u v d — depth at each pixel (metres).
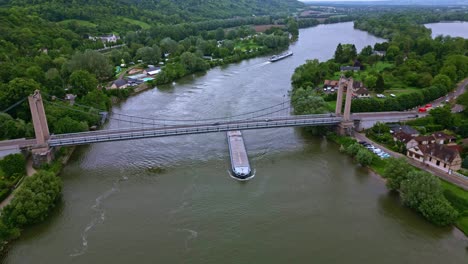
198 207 83.12
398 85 178.38
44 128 103.12
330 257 68.62
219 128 112.06
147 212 81.50
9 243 71.62
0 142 103.62
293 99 144.75
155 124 120.31
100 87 171.00
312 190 90.25
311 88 159.62
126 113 147.12
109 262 67.31
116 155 109.75
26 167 98.69
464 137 117.62
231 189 90.44
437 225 76.06
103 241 72.50
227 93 171.50
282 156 108.69
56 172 97.00
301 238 73.56
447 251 69.81
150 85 187.62
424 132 120.62
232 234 74.56
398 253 69.50
